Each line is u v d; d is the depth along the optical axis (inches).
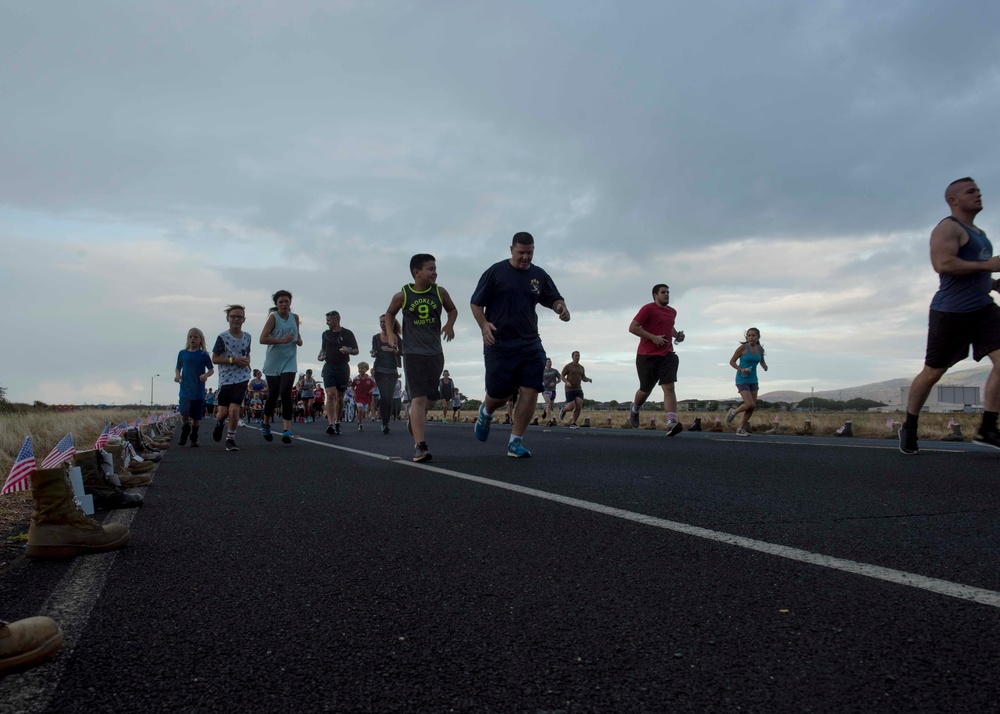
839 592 95.3
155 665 75.2
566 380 727.7
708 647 76.9
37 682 71.1
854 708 62.1
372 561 118.5
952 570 105.7
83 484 174.7
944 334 266.2
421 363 284.5
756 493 183.0
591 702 64.4
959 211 259.9
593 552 120.7
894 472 225.6
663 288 436.8
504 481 213.3
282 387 428.1
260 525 153.7
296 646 80.0
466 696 66.3
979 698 63.5
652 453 309.3
